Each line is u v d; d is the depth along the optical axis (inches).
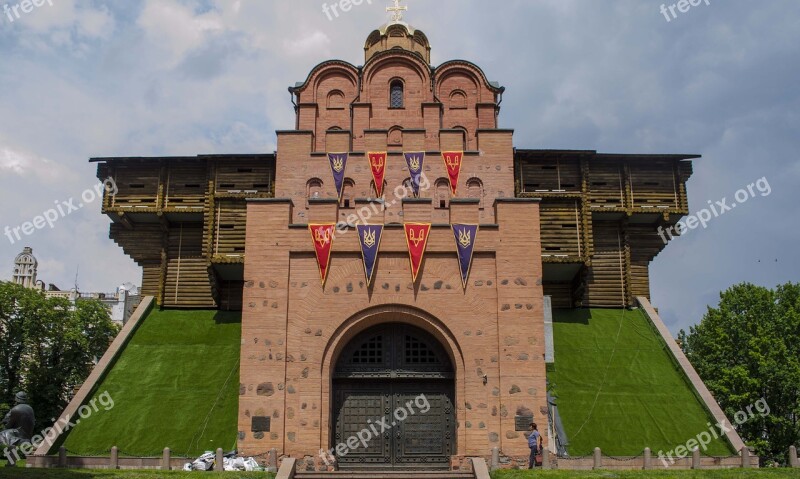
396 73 1705.2
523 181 1833.2
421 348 1286.9
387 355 1280.8
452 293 1264.8
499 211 1301.7
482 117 1712.6
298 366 1232.8
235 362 1625.2
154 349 1684.3
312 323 1250.0
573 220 1807.3
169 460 1162.0
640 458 1332.4
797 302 2134.6
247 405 1213.7
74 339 2057.1
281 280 1268.5
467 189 1497.3
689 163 1878.7
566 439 1411.2
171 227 1907.0
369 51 1953.7
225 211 1806.1
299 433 1204.5
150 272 1904.5
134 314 1792.6
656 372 1625.2
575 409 1502.2
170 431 1418.6
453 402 1263.5
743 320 2145.7
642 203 1857.8
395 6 1985.7
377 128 1631.4
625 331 1760.6
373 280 1267.2
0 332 2020.2
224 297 1839.3
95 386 1544.0
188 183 1867.6
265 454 1191.6
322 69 1763.0
